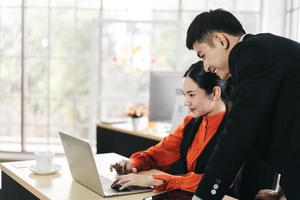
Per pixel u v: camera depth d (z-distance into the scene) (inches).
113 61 190.7
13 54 190.4
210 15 55.9
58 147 194.2
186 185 66.0
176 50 187.5
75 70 191.6
